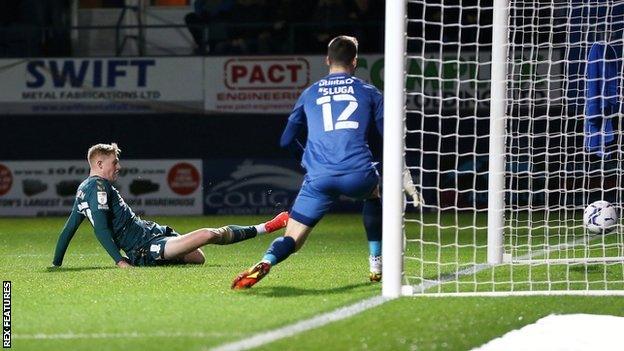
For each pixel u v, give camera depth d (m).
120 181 50.75
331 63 19.95
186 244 24.00
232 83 50.81
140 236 24.34
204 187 50.50
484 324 16.14
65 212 50.84
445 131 48.50
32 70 51.31
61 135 51.16
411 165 48.22
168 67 51.12
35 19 54.81
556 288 20.27
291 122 19.97
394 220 18.59
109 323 15.91
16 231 41.25
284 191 50.22
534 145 43.03
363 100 19.52
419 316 16.52
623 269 22.28
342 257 27.53
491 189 24.30
